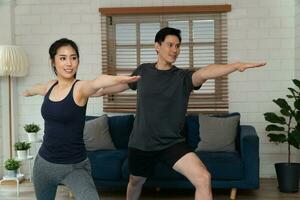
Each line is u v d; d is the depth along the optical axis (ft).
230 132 13.57
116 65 15.83
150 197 13.01
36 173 6.89
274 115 13.57
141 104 8.57
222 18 15.26
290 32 15.16
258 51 15.26
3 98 15.76
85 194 6.47
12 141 15.84
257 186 12.26
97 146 13.93
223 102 15.34
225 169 12.26
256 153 12.25
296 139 12.71
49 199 7.19
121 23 15.74
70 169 6.65
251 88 15.37
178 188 13.57
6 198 12.90
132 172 9.11
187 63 15.47
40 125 16.17
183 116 8.36
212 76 7.56
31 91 8.20
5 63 14.44
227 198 12.72
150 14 15.55
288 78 15.24
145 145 8.45
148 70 8.70
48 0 15.94
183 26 15.47
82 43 15.89
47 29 16.01
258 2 15.17
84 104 6.61
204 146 13.52
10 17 15.70
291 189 13.24
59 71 6.73
